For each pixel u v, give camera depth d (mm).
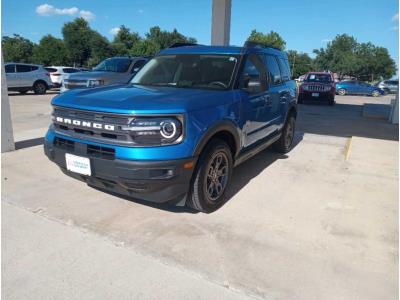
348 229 3582
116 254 3016
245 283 2686
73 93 3848
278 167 5633
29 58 58656
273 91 5285
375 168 5691
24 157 5699
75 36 55938
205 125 3467
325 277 2791
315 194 4500
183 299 2500
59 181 4625
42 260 2910
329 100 18078
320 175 5273
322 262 2988
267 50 5535
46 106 13141
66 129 3613
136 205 3963
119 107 3223
